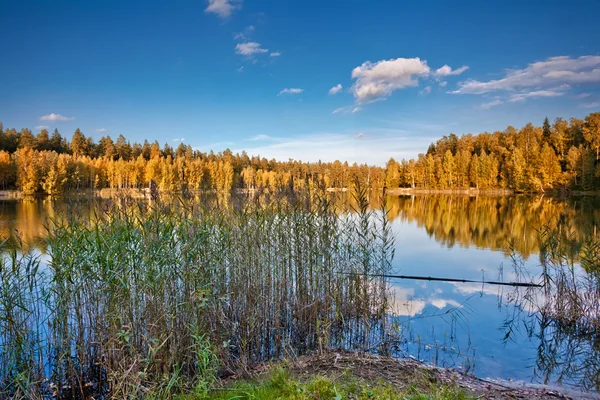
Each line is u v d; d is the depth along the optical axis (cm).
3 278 542
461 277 1295
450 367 623
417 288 1156
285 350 636
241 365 595
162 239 590
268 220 848
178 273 611
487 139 8806
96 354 608
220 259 712
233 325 684
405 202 5025
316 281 816
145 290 561
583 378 594
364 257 860
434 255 1664
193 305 577
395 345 731
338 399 396
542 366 639
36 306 630
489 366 640
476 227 2503
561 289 897
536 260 1530
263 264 798
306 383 466
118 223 623
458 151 8519
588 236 1099
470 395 466
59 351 568
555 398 498
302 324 778
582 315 838
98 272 577
